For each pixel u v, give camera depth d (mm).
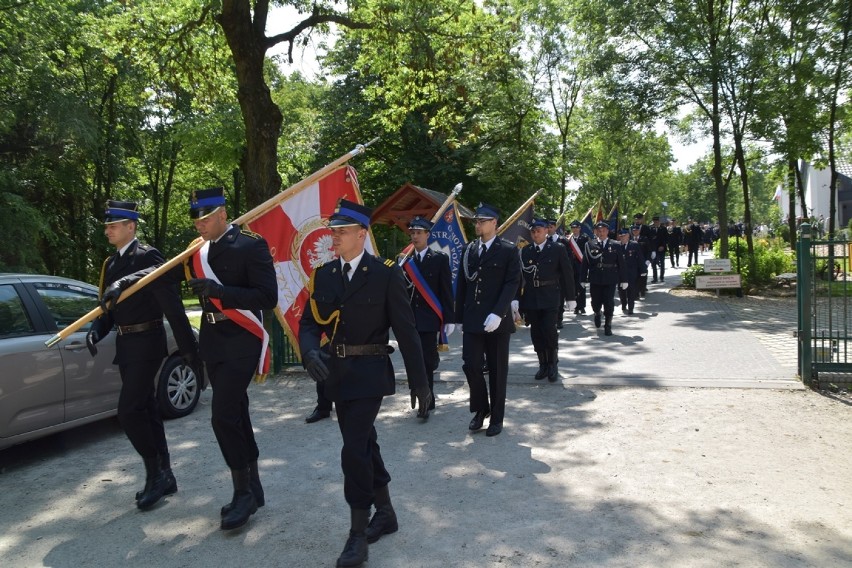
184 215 39312
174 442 6312
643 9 17406
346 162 6988
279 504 4773
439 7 14031
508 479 5082
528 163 23875
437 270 7262
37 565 3984
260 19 12844
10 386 5484
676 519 4285
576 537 4074
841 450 5477
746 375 8156
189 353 4758
